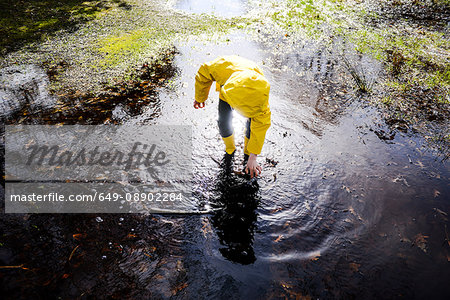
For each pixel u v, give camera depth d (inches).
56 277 85.8
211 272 90.0
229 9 318.7
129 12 298.0
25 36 241.3
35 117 153.1
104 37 244.4
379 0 354.3
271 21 291.0
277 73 204.1
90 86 180.9
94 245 95.7
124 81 187.2
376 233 104.1
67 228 100.3
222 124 120.6
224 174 125.0
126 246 96.1
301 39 256.2
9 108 159.2
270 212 110.4
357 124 157.3
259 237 101.3
